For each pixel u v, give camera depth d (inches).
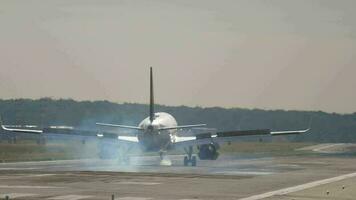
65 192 5027.1
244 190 5290.4
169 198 4665.4
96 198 4611.2
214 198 4677.7
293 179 6565.0
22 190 5167.3
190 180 6259.8
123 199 4586.6
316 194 4992.6
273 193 5049.2
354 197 4790.8
